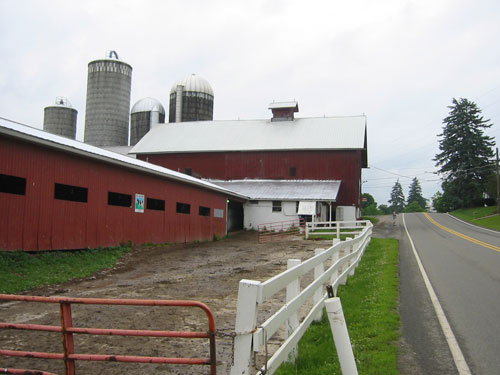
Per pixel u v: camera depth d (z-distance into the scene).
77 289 10.67
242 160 43.47
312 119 47.53
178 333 3.28
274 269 13.92
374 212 116.69
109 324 6.94
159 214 22.08
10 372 3.74
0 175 13.44
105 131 58.25
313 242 25.17
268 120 48.97
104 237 17.94
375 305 7.94
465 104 63.84
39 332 6.53
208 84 60.47
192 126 49.88
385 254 16.80
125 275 13.14
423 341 5.91
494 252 17.03
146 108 60.34
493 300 8.32
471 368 4.90
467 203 63.03
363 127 44.22
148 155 46.06
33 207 14.53
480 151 62.53
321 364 5.09
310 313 5.98
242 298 3.48
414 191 147.12
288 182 41.56
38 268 12.88
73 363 3.53
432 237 27.42
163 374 4.95
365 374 4.74
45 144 14.55
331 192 37.03
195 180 25.05
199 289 10.41
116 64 59.28
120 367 5.19
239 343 3.42
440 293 9.12
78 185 16.61
